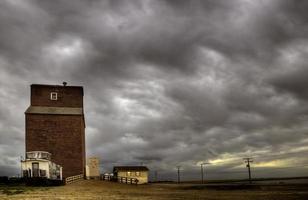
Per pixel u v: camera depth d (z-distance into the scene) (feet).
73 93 200.44
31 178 134.31
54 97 196.75
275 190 109.70
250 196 87.71
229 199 80.43
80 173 182.29
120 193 103.55
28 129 182.50
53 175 155.63
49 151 181.37
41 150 180.75
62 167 180.55
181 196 91.66
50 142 182.70
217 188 132.46
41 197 85.56
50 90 197.36
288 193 94.27
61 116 187.01
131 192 109.29
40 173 143.95
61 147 183.11
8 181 132.36
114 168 250.37
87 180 177.17
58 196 88.89
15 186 128.16
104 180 191.11
